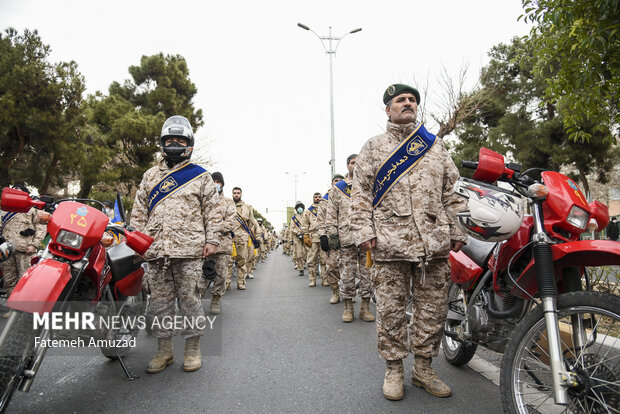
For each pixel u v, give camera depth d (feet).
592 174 66.74
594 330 7.11
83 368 12.19
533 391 7.89
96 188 74.38
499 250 8.96
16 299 7.61
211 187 12.79
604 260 7.13
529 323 7.47
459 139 65.10
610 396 6.55
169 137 12.24
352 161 19.63
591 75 14.58
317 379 11.19
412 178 9.76
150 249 11.79
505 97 61.11
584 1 12.05
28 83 50.93
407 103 10.14
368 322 18.19
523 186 8.38
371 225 9.93
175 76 97.71
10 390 7.64
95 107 78.89
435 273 9.94
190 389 10.58
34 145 53.78
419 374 10.21
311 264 32.37
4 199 9.02
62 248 8.80
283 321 18.69
